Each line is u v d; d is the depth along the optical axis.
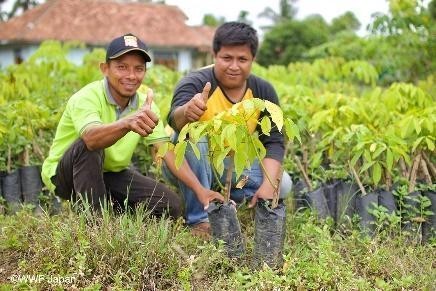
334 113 4.23
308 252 3.27
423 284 2.98
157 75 6.56
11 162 4.62
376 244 3.34
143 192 3.78
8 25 21.95
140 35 21.86
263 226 3.05
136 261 3.02
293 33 19.73
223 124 2.86
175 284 2.98
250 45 3.52
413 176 3.81
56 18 21.62
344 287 2.92
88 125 3.40
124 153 3.77
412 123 3.81
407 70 7.03
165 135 3.78
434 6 6.90
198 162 3.65
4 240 3.38
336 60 6.76
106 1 23.16
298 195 4.05
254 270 3.10
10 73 6.16
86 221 3.29
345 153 4.06
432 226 3.66
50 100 5.65
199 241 3.46
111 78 3.60
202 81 3.65
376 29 6.70
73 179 3.55
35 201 4.35
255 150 2.91
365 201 3.66
